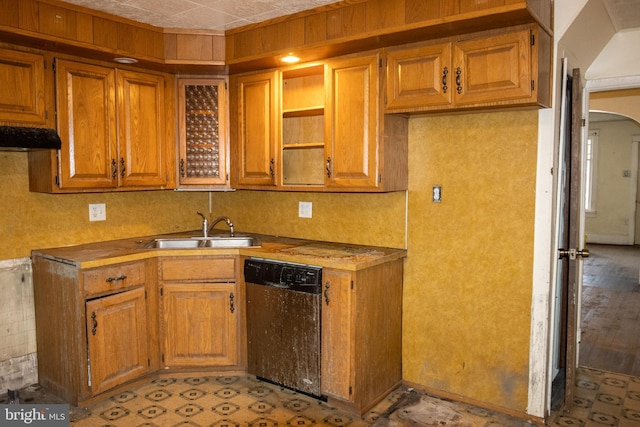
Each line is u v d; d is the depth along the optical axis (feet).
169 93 10.82
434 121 9.39
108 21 8.93
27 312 9.68
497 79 7.53
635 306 16.11
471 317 9.19
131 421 8.38
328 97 9.45
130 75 10.05
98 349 8.84
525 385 8.65
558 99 8.41
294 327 9.14
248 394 9.45
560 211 9.25
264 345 9.64
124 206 11.27
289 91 11.21
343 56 9.20
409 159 9.73
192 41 9.90
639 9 8.75
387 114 8.89
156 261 9.79
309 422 8.42
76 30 8.50
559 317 10.51
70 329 8.79
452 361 9.45
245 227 12.60
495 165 8.77
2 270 9.32
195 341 10.05
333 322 8.70
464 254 9.20
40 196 9.82
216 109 11.06
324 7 8.50
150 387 9.71
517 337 8.70
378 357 9.21
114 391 9.31
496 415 8.80
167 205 12.18
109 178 9.77
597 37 9.32
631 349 12.17
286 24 9.08
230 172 11.19
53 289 9.12
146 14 8.96
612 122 29.12
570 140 9.57
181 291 9.92
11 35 7.86
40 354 9.69
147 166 10.44
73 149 9.17
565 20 7.82
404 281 9.93
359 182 9.17
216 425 8.28
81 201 10.48
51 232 10.02
